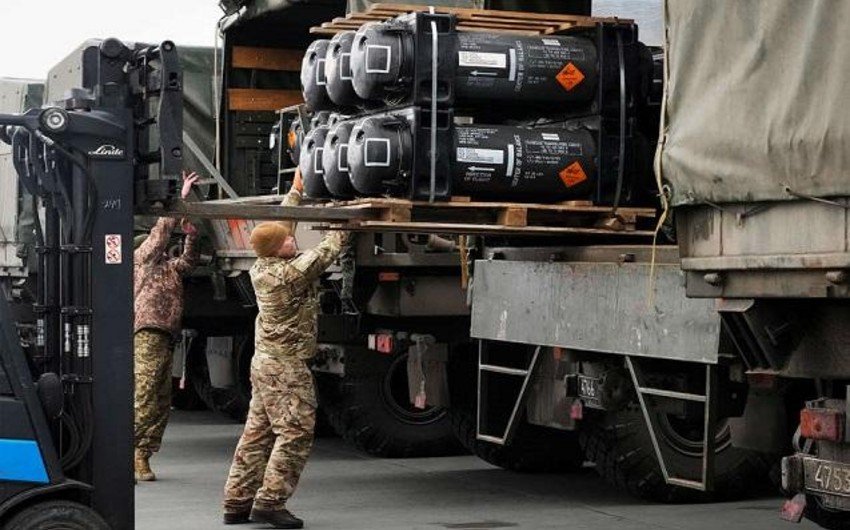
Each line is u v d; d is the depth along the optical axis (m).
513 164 8.59
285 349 9.16
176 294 11.25
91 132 7.16
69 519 6.89
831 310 6.91
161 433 11.23
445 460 12.38
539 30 9.17
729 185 6.83
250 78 13.98
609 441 9.83
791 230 6.60
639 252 8.88
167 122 7.24
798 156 6.46
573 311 9.02
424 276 11.23
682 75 7.14
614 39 8.91
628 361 8.68
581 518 9.54
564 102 8.87
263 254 9.23
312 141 9.02
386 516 9.65
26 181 7.29
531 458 11.45
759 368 7.25
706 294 7.14
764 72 6.66
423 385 11.16
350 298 11.21
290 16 13.02
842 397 7.21
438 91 8.48
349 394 12.18
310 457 12.57
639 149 8.96
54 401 6.97
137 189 7.38
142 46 7.40
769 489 10.38
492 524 9.34
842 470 6.83
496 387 10.02
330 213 7.73
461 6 10.37
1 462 6.84
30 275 16.27
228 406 15.41
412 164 8.41
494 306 9.80
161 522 9.41
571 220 8.96
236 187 13.88
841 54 6.26
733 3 6.84
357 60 8.46
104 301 7.21
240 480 9.29
